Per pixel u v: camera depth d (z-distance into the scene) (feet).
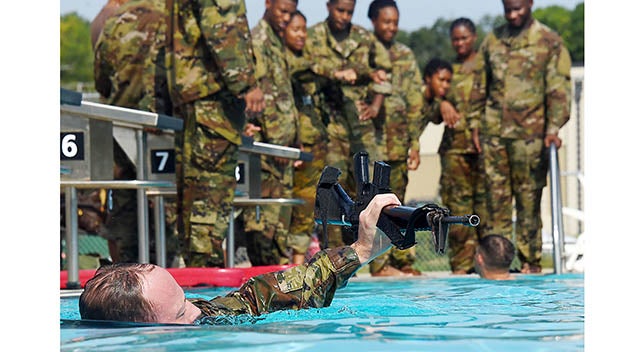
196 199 23.86
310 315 12.54
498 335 10.79
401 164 34.01
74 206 20.38
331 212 12.60
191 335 10.63
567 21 127.85
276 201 26.78
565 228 51.67
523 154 32.73
